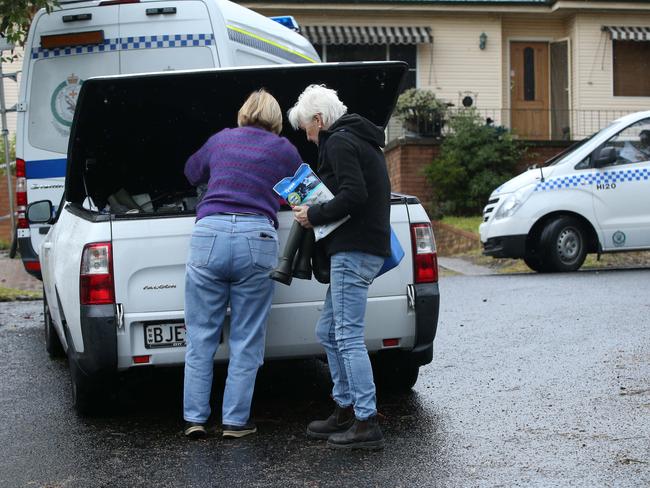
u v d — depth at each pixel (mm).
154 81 5836
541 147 21203
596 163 13680
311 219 4949
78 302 5453
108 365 5402
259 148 5383
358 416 5055
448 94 24828
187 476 4680
